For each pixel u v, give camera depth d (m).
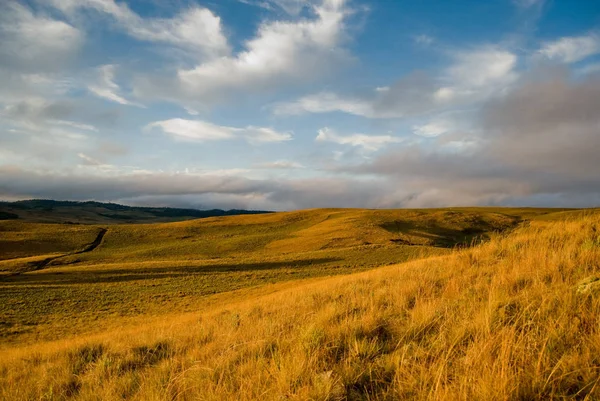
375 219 106.31
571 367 2.62
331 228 99.31
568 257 5.41
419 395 2.68
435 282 6.46
